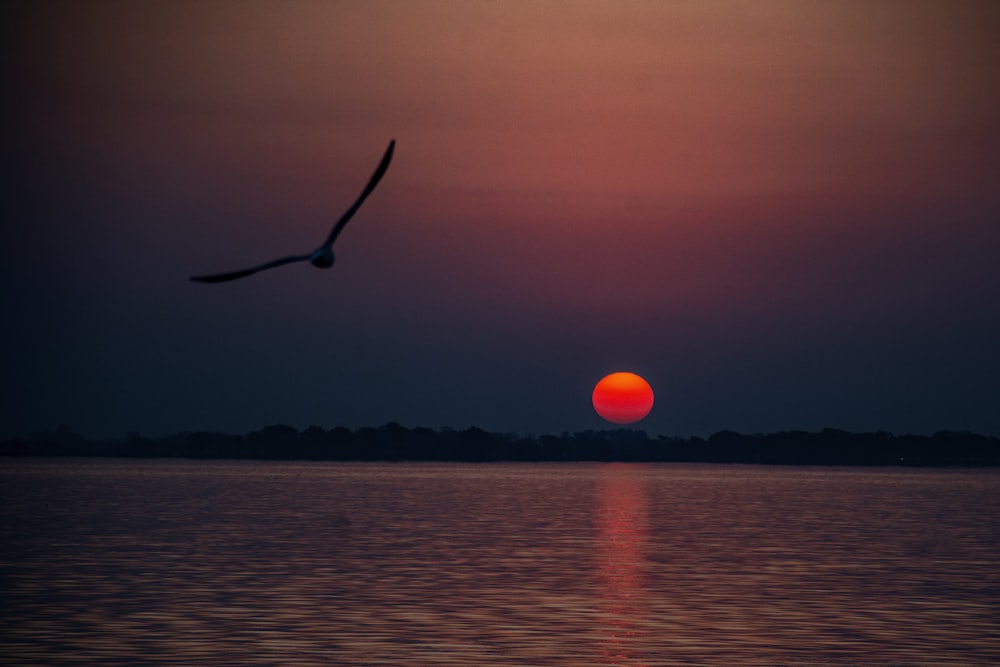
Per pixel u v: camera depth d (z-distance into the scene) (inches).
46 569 4055.1
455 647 2659.9
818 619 3058.6
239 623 2945.4
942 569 4175.7
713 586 3673.7
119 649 2625.5
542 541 5241.1
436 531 5807.1
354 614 3085.6
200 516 6899.6
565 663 2502.5
